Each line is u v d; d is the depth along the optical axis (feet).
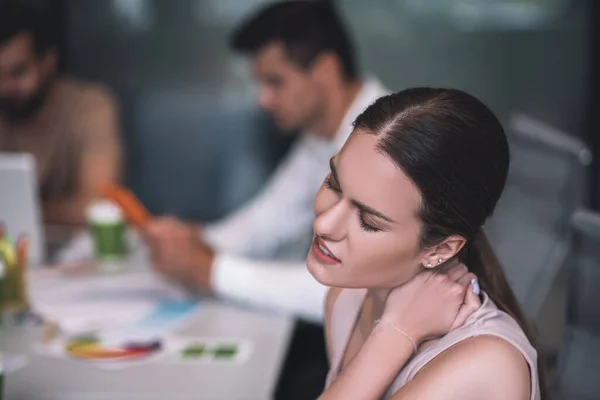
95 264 8.78
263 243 9.89
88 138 11.51
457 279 4.07
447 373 3.69
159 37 15.56
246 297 7.54
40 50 10.85
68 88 11.67
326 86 8.73
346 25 15.25
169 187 15.57
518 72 15.06
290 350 8.70
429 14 15.10
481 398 3.66
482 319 3.88
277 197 9.93
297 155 9.92
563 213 8.14
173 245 7.75
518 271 8.52
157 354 6.52
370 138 3.72
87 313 7.41
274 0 15.33
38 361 6.38
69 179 11.58
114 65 15.65
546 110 15.02
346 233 3.80
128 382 5.97
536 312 8.23
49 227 10.50
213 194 15.57
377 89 8.91
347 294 4.68
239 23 15.44
